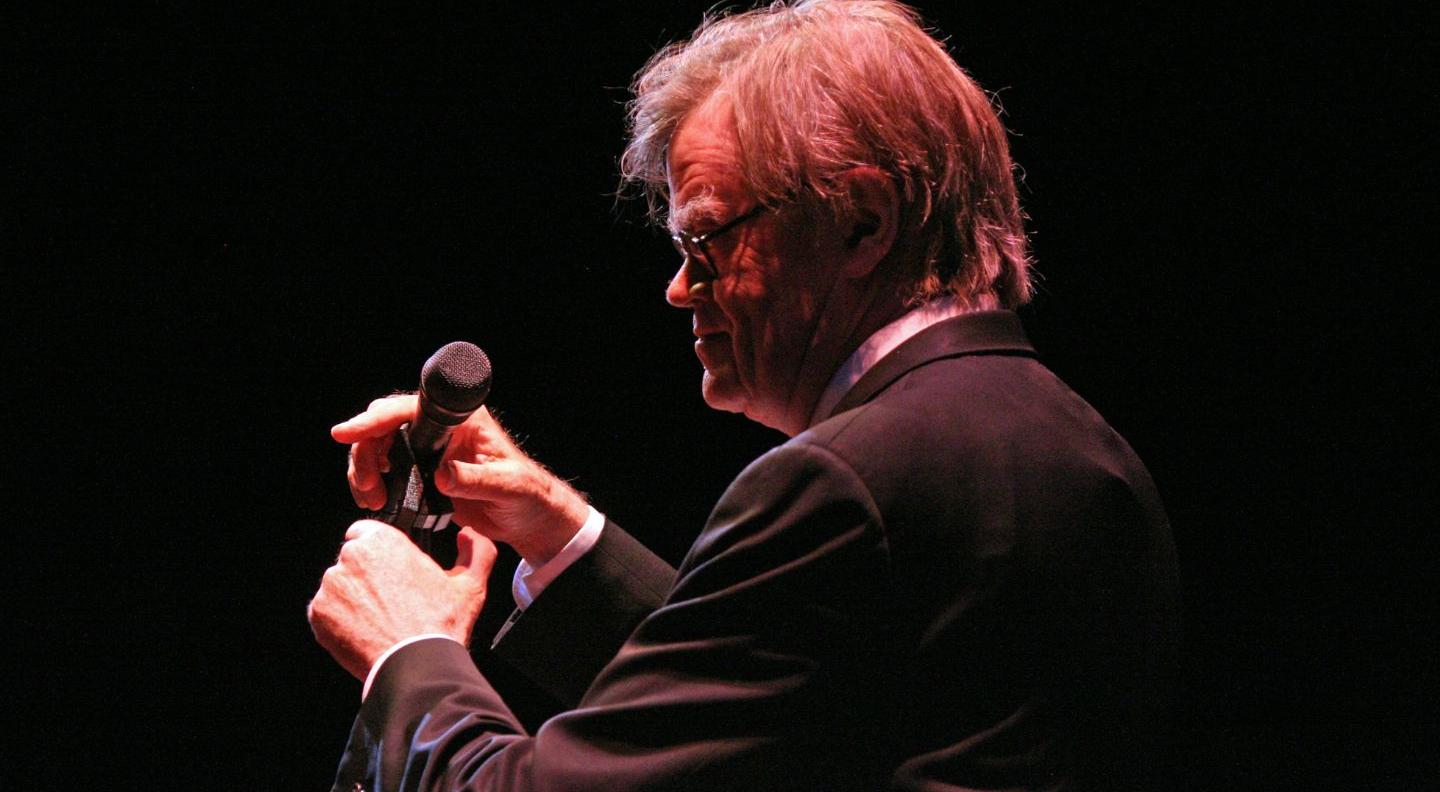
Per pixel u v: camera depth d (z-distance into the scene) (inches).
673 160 165.0
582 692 202.8
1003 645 135.1
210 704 487.2
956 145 159.3
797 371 160.4
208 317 480.1
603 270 485.1
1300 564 499.5
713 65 167.5
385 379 484.4
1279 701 507.2
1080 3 454.9
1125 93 460.8
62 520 485.4
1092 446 151.0
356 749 151.2
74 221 466.9
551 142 471.2
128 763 482.3
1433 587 483.5
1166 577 153.8
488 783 135.0
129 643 486.6
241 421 488.4
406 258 478.9
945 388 145.8
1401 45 444.5
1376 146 453.4
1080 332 482.0
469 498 198.4
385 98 466.3
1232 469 494.6
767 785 130.4
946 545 135.3
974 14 455.5
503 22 460.8
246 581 490.0
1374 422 480.1
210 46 456.1
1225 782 507.8
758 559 135.1
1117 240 474.9
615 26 457.7
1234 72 456.4
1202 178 465.4
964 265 159.2
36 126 454.9
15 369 477.1
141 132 460.1
